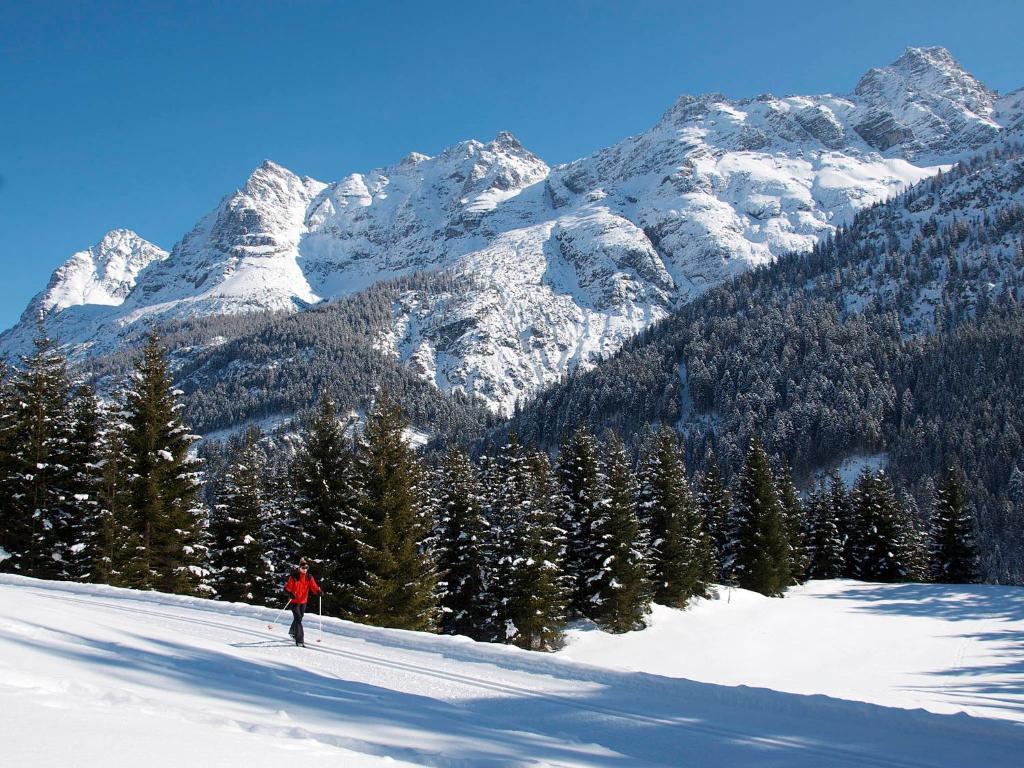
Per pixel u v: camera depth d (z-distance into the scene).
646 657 40.03
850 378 156.88
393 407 37.16
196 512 37.78
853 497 85.12
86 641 13.12
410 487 36.09
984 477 120.38
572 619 47.78
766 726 11.73
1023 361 143.38
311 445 38.72
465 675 14.46
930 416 138.62
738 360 178.00
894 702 27.42
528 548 40.28
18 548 36.12
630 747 10.22
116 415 36.47
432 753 7.74
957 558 78.81
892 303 198.62
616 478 47.91
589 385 193.88
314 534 37.50
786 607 56.81
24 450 36.62
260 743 6.54
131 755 5.31
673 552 54.09
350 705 10.64
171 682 10.34
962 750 10.84
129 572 34.44
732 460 138.88
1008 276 195.88
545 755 9.01
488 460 52.28
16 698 6.80
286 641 17.14
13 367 38.16
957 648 40.25
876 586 69.94
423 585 34.53
